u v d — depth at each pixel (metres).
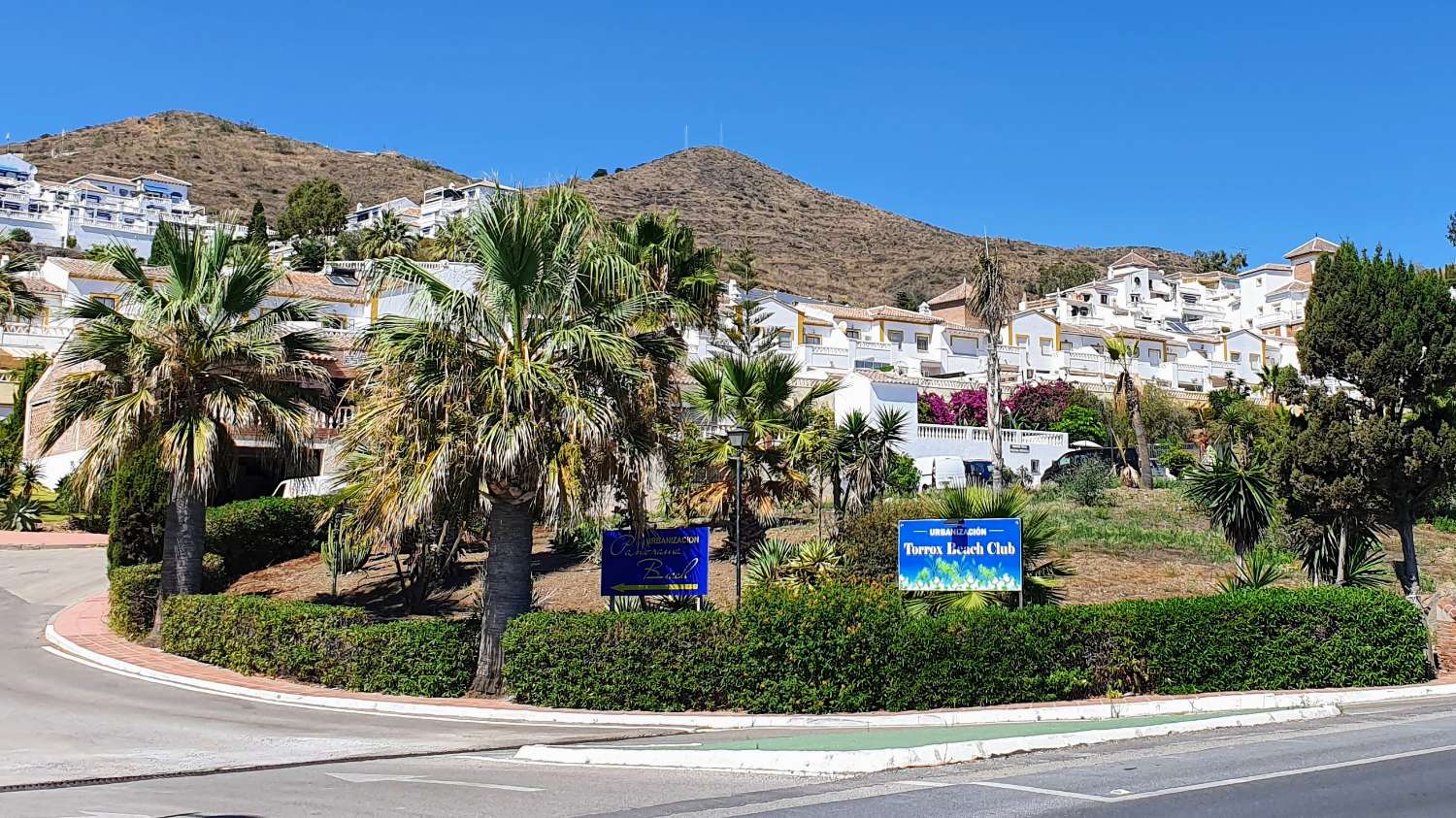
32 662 22.00
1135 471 43.88
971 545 18.00
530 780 11.27
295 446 23.72
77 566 33.84
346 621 19.55
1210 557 27.09
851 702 16.31
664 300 19.27
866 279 179.75
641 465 18.52
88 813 9.62
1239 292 126.56
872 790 10.23
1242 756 11.73
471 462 17.41
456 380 17.27
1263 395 64.75
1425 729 13.67
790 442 25.16
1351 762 11.16
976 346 76.12
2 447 49.34
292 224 130.12
